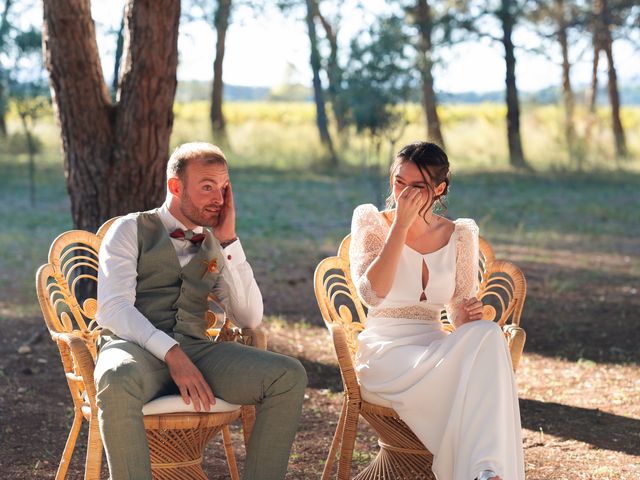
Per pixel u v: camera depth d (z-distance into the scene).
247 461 3.23
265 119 41.72
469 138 29.53
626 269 10.35
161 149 6.32
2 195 17.83
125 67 6.22
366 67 17.16
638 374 5.92
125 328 3.29
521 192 19.55
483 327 3.23
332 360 6.23
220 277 3.64
